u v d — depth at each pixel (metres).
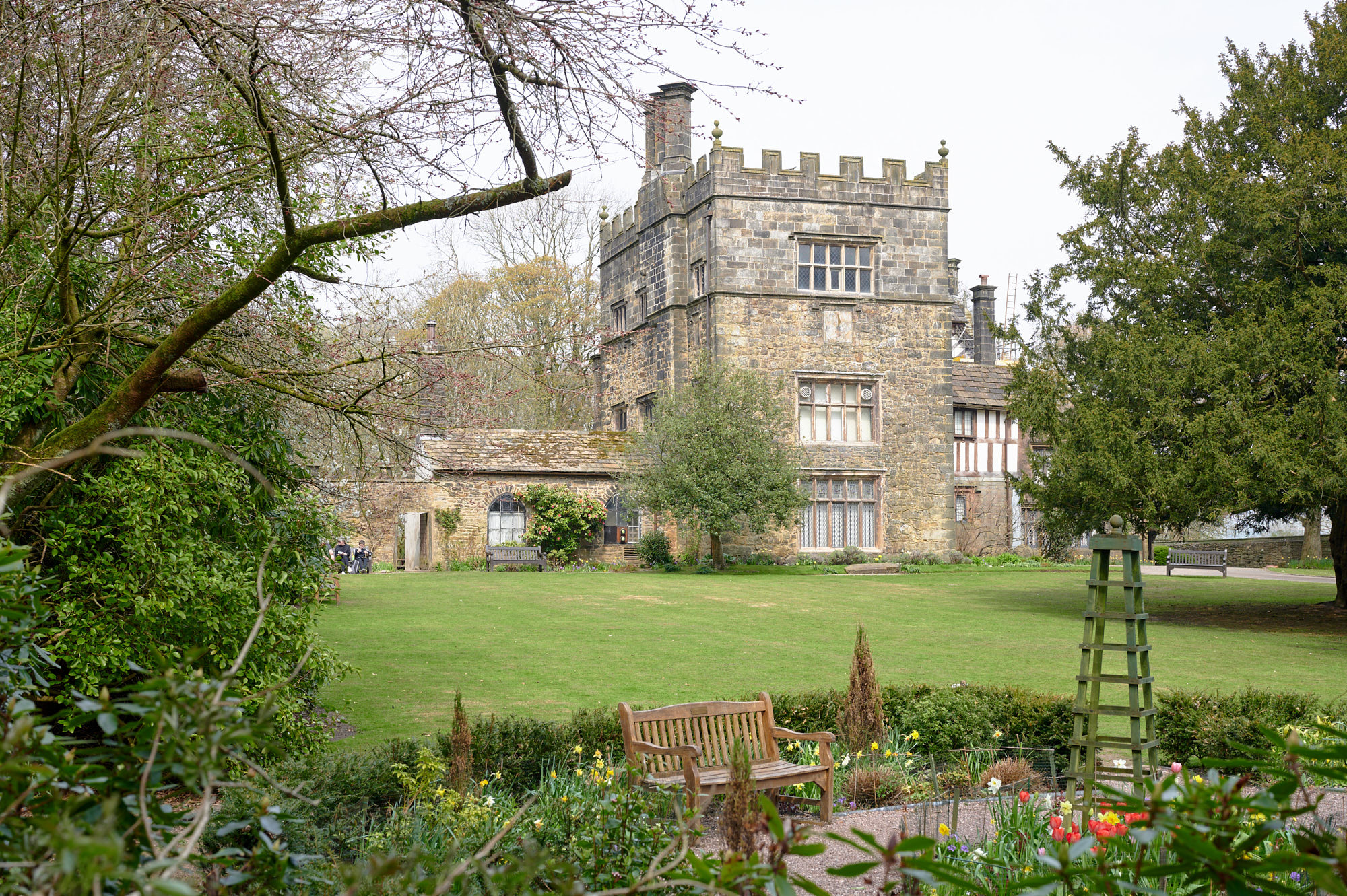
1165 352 17.94
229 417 7.39
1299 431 16.81
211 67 5.77
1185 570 33.44
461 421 7.05
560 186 5.69
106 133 5.95
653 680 11.45
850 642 14.78
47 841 1.64
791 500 27.53
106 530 6.25
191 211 6.67
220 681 1.83
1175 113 20.67
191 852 1.80
